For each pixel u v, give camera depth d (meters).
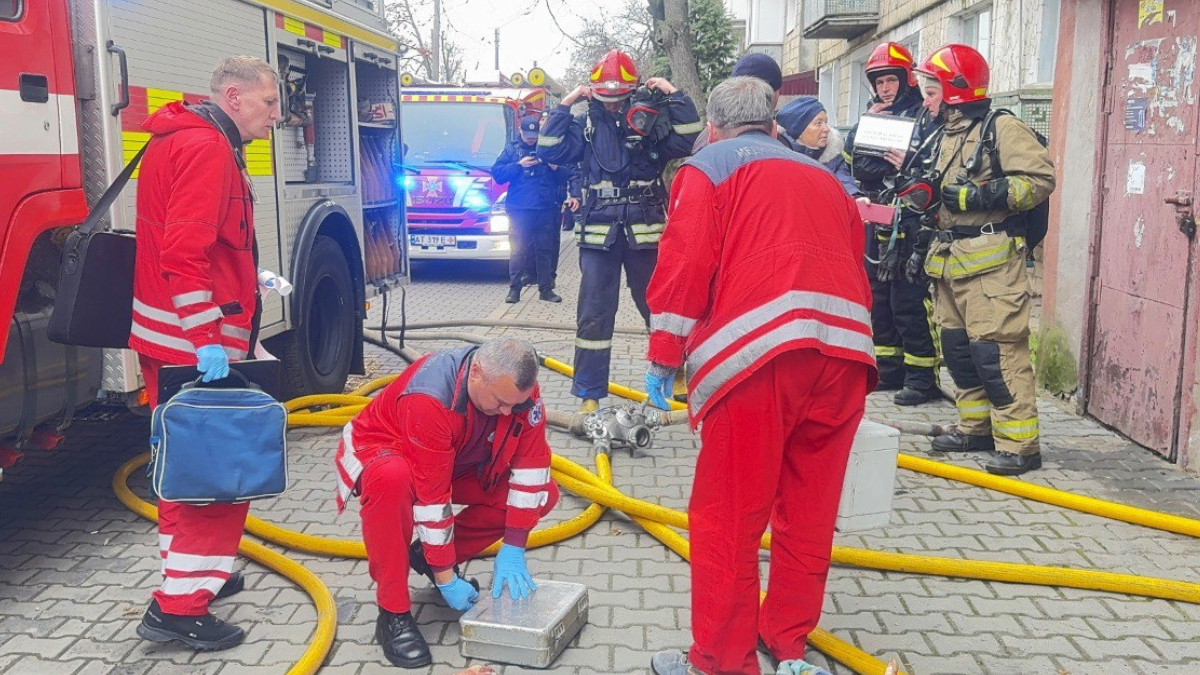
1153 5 5.43
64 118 3.94
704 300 2.96
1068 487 4.98
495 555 4.16
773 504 3.05
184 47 4.73
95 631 3.54
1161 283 5.37
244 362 3.40
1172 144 5.25
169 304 3.45
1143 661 3.37
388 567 3.27
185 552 3.31
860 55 18.48
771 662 3.29
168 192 3.35
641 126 5.62
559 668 3.29
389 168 8.12
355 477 3.29
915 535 4.41
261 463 3.23
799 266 2.82
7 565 4.10
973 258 5.05
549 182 10.63
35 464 5.36
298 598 3.81
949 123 5.16
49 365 3.98
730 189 2.89
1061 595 3.85
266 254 5.65
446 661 3.33
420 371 3.27
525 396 3.14
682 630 3.54
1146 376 5.54
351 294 6.91
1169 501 4.80
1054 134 6.58
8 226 3.63
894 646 3.46
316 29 6.38
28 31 3.74
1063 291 6.48
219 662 3.33
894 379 6.88
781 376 2.83
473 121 13.23
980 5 12.56
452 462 3.27
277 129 5.80
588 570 4.04
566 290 12.05
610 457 5.44
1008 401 5.12
